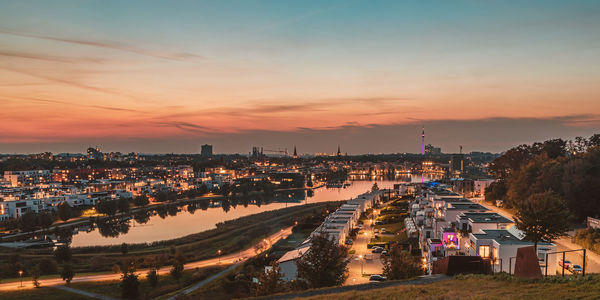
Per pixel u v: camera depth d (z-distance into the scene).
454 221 97.88
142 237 180.75
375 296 36.72
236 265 126.19
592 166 118.81
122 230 198.88
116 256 140.38
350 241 120.44
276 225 192.25
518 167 184.88
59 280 111.19
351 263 95.75
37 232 185.12
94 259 131.75
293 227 175.88
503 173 199.88
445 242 83.88
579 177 115.12
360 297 36.84
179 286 106.88
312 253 56.19
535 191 131.62
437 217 109.94
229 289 96.62
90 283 108.12
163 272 120.69
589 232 87.44
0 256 137.12
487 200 179.00
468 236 76.50
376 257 101.31
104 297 98.69
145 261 128.00
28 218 179.62
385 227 147.12
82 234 189.25
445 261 47.09
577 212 114.56
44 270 118.81
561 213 59.84
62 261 131.75
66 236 183.00
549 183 127.44
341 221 134.62
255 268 117.94
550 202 60.00
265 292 59.28
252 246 154.38
